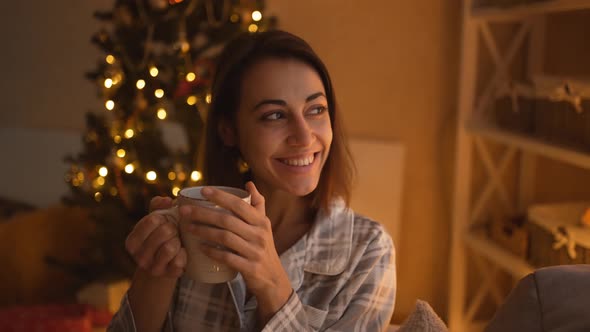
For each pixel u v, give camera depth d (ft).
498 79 7.84
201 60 7.84
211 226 2.77
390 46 8.96
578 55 7.01
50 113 12.01
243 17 7.63
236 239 2.76
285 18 9.25
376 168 8.98
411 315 3.45
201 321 3.67
